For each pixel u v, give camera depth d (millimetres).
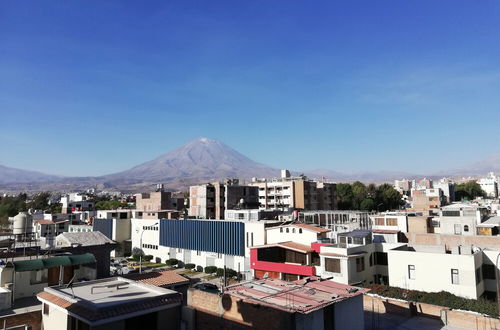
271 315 21422
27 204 157500
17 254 34688
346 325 24625
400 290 39219
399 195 151125
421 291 39312
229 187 107562
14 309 28344
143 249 83312
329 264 42969
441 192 133000
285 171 138500
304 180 125625
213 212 107375
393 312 36438
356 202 143125
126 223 89125
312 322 21719
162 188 123062
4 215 131375
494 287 39812
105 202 173250
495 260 40312
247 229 60500
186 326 25734
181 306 24578
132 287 25938
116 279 28281
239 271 57438
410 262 41469
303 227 52406
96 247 37938
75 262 32938
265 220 67438
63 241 39812
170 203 118875
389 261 42969
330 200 131000
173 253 74562
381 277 46719
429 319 34562
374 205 134875
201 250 68312
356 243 45875
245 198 111375
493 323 30719
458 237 56750
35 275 32594
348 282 41188
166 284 34906
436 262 39719
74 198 186500
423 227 69750
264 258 52656
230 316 23750
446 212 67562
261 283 28188
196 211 108188
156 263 76312
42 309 25438
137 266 68125
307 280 29125
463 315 32438
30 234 43469
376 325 33219
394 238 56156
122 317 20516
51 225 95812
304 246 50656
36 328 27188
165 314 23438
